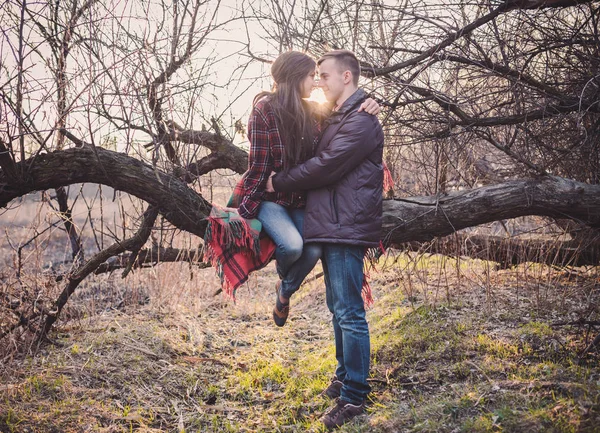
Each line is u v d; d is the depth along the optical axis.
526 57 3.68
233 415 3.21
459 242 4.38
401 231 3.62
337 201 2.82
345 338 2.92
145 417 3.15
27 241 4.06
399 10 3.54
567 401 2.65
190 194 3.49
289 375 3.65
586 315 3.67
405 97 3.71
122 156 3.43
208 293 5.28
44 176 3.33
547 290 4.31
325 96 2.97
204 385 3.56
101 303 4.93
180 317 4.64
